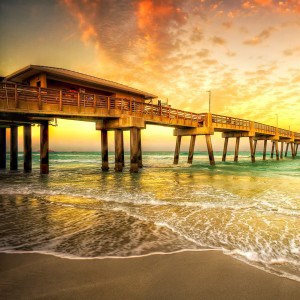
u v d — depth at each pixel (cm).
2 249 446
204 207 768
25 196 943
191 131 2466
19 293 306
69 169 2259
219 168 2427
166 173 1891
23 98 1230
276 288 324
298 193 1020
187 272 366
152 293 311
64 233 536
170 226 582
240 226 584
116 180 1420
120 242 484
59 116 1469
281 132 4350
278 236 520
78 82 1714
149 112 1858
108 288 321
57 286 323
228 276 355
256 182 1370
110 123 1725
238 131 3234
